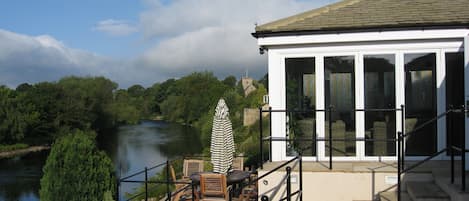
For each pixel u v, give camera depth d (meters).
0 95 57.91
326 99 7.80
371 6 8.15
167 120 104.19
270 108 7.65
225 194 7.23
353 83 7.70
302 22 7.75
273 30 7.55
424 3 8.00
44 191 19.61
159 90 115.81
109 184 20.36
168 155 43.12
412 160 7.55
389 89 7.62
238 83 87.56
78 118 66.50
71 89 69.44
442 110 7.47
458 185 5.60
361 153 7.71
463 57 7.38
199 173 8.18
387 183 6.68
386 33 7.32
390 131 7.63
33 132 60.81
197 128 76.38
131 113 90.69
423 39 7.39
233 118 54.38
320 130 7.82
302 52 7.81
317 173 6.91
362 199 6.76
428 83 7.52
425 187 6.16
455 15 7.27
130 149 49.62
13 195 29.84
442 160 7.46
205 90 86.06
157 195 16.55
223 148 7.50
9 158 50.34
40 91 64.19
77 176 19.45
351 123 7.77
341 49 7.70
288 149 7.92
